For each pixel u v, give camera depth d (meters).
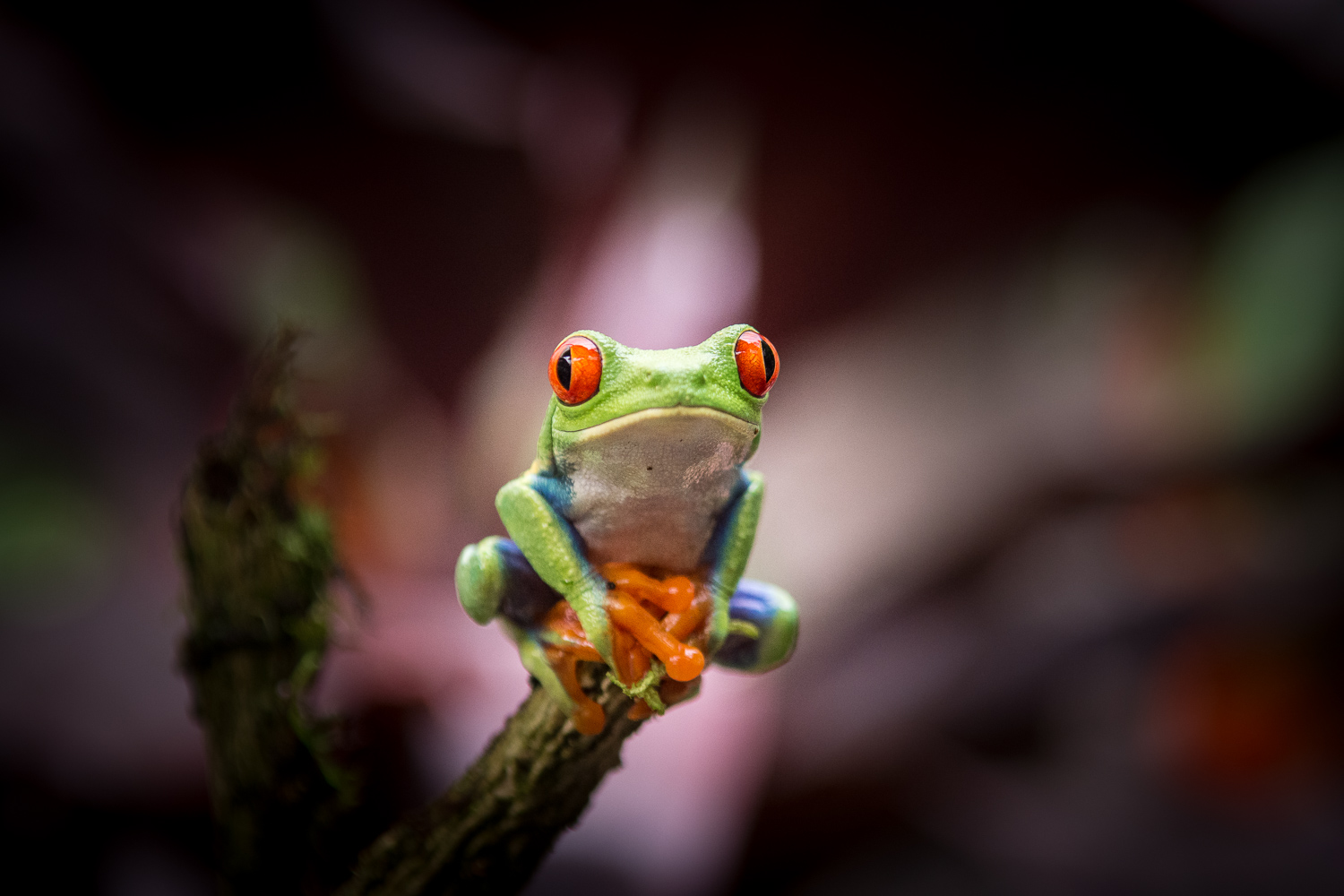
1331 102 0.39
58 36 0.40
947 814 0.40
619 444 0.24
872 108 0.40
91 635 0.37
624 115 0.42
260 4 0.39
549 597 0.25
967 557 0.42
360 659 0.33
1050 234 0.45
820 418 0.44
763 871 0.38
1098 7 0.38
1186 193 0.44
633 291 0.42
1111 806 0.43
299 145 0.43
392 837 0.25
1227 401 0.51
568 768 0.24
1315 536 0.51
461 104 0.42
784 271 0.43
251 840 0.26
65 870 0.33
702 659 0.24
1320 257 0.52
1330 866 0.40
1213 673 0.48
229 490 0.26
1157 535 0.50
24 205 0.42
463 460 0.44
